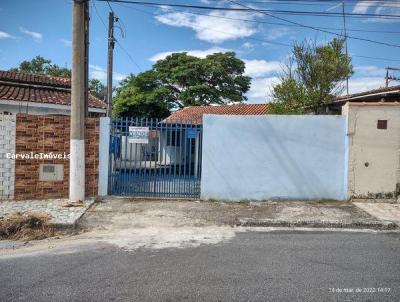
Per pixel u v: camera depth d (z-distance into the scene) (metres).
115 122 9.94
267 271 5.05
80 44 8.83
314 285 4.58
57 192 9.59
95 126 9.80
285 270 5.09
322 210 8.88
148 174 10.16
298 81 17.33
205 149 9.92
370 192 9.77
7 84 15.39
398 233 7.30
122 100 33.41
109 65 16.72
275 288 4.48
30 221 7.20
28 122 9.29
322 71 16.92
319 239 6.75
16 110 13.47
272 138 9.91
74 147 8.95
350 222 7.82
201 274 4.91
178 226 7.53
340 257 5.69
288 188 9.95
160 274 4.90
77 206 8.70
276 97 17.00
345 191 9.88
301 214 8.48
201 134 9.99
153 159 10.24
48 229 7.10
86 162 9.77
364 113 9.67
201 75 35.88
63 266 5.18
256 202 9.77
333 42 17.44
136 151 10.11
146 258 5.55
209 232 7.15
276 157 9.93
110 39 16.69
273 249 6.07
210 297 4.22
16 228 6.96
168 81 35.59
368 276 4.90
